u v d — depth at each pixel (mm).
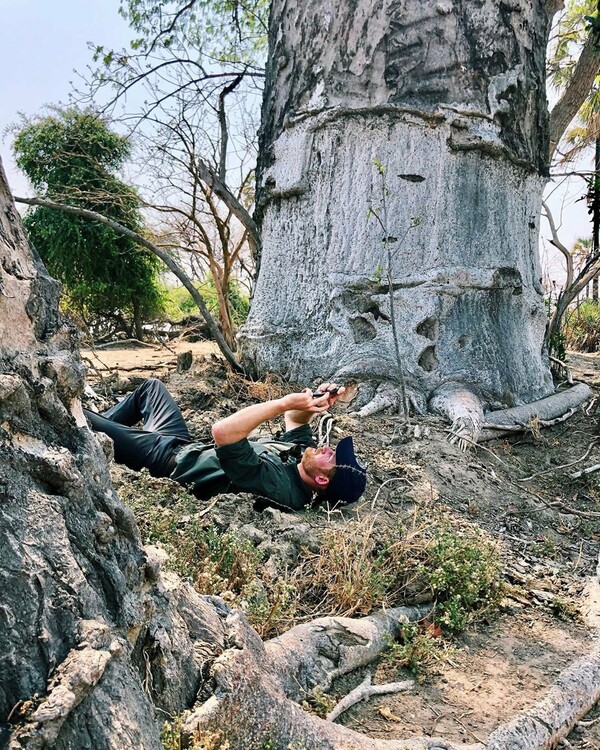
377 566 3609
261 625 2998
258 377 7242
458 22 6863
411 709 2857
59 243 19453
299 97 7199
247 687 2223
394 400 6402
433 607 3553
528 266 7457
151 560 2070
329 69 7000
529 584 4023
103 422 4609
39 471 1812
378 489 4574
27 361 1895
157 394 4945
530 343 7352
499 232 7055
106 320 21250
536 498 5352
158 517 3660
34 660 1608
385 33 6836
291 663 2766
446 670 3162
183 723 2010
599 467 5957
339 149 6961
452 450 5707
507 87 7012
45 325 2033
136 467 4590
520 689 3057
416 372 6684
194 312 24203
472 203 6922
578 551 4641
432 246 6832
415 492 4785
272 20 7785
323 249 7043
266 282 7473
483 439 6285
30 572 1671
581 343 15031
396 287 6801
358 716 2773
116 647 1711
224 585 3160
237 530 3740
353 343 6828
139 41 12461
